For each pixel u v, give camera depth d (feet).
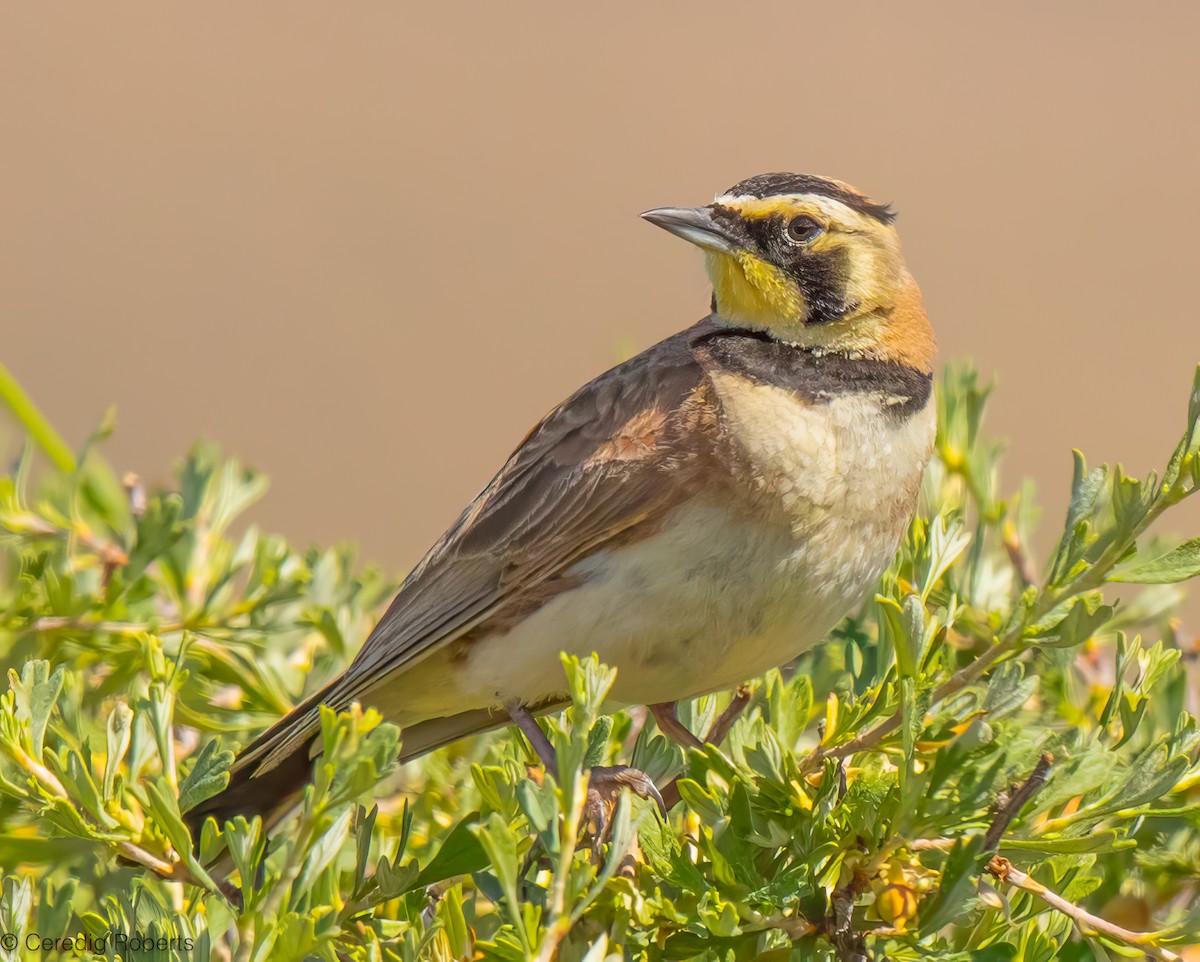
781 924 25.61
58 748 30.07
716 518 35.24
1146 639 44.47
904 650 27.30
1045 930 27.73
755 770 27.12
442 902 25.58
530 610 36.76
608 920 25.44
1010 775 24.91
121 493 42.73
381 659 36.45
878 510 36.06
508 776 28.07
